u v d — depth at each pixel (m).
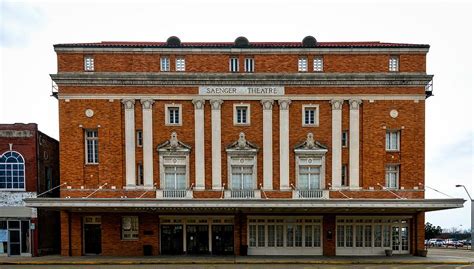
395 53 34.06
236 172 33.97
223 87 33.78
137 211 32.97
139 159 33.81
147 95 33.72
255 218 33.81
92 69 33.94
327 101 33.91
